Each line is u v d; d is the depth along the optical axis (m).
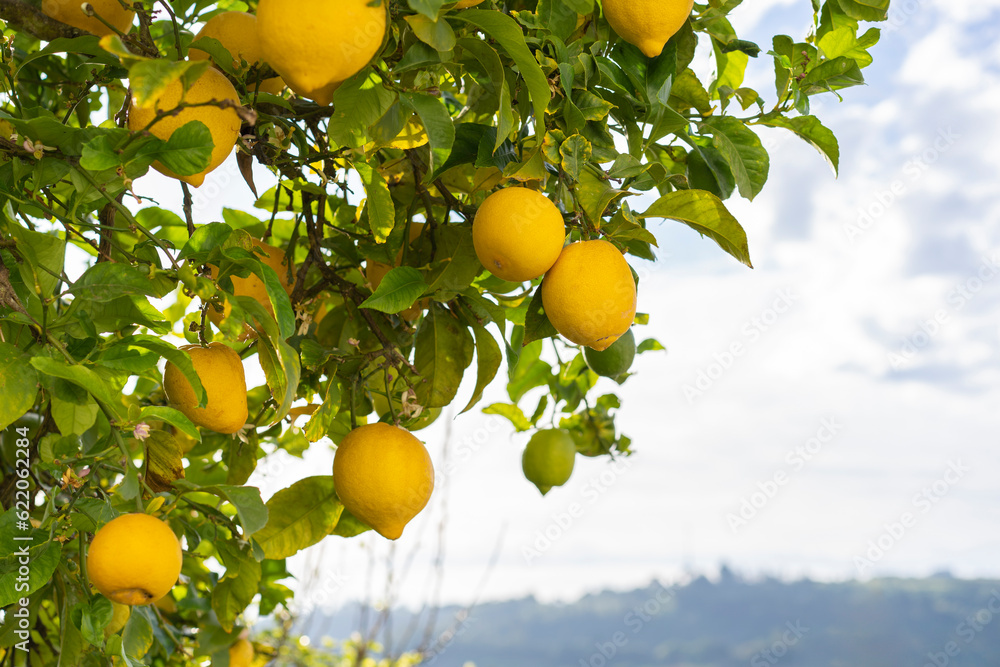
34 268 1.36
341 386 1.85
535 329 1.77
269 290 1.33
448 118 1.48
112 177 1.39
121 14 1.61
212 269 1.54
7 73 1.62
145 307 1.55
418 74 1.48
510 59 1.53
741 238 1.52
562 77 1.46
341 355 1.76
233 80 1.53
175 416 1.33
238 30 1.57
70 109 1.68
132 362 1.38
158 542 1.27
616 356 1.97
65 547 1.79
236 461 1.94
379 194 1.68
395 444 1.62
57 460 1.43
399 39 1.38
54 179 1.41
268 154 1.75
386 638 6.11
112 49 1.06
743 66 2.04
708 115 1.77
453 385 1.94
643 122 1.69
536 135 1.48
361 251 1.93
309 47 1.19
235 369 1.53
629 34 1.53
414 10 1.29
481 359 1.94
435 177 1.66
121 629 1.82
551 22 1.55
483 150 1.56
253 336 1.71
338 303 2.18
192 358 1.48
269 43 1.21
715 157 1.84
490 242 1.42
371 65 1.38
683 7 1.50
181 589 2.43
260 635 5.17
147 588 1.26
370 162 1.82
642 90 1.62
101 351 1.39
